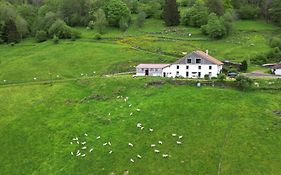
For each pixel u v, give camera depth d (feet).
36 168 383.45
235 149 369.71
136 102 456.45
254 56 619.67
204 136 388.78
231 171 347.56
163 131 400.67
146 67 540.93
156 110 433.07
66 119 447.01
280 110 420.77
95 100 479.41
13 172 385.09
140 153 376.07
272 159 356.59
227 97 445.78
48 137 421.18
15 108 486.79
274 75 520.83
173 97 453.58
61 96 503.20
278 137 381.40
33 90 532.32
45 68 629.51
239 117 410.72
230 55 634.84
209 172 348.79
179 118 416.67
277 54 618.85
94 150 387.75
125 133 404.16
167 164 361.10
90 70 612.29
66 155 389.19
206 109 426.10
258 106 428.56
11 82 584.40
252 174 343.26
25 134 433.07
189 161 361.92
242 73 543.39
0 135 436.35
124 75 553.64
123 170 360.07
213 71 524.11
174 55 640.58
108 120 428.15
